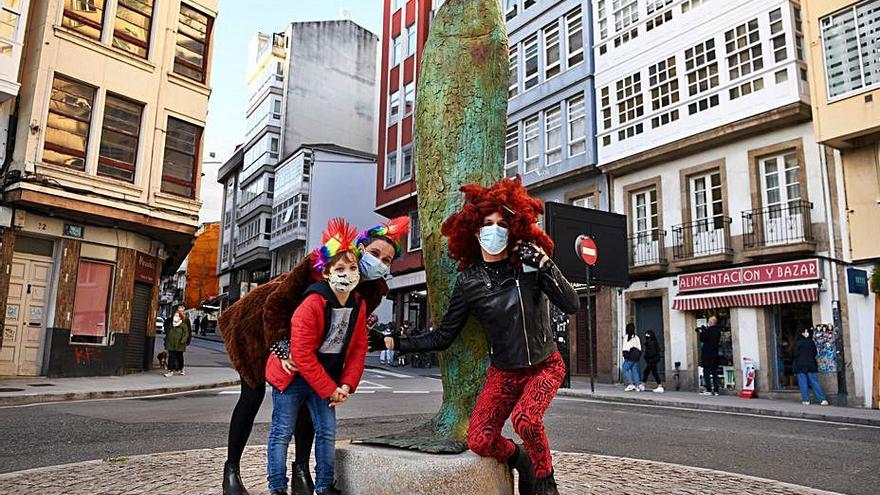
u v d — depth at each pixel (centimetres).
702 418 988
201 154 1766
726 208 1644
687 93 1723
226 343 359
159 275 1795
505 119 377
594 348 1967
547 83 2206
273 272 4172
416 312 2683
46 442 642
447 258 349
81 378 1438
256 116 4644
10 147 1413
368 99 4581
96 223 1544
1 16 1378
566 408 1098
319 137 4344
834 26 1379
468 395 343
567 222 1664
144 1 1673
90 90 1539
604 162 1944
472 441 304
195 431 727
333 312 320
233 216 5150
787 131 1533
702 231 1695
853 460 611
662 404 1281
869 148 1367
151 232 1675
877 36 1306
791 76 1480
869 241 1345
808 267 1435
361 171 3709
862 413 1102
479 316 308
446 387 352
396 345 333
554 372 302
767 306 1528
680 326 1717
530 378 304
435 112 369
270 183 4316
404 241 2750
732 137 1630
